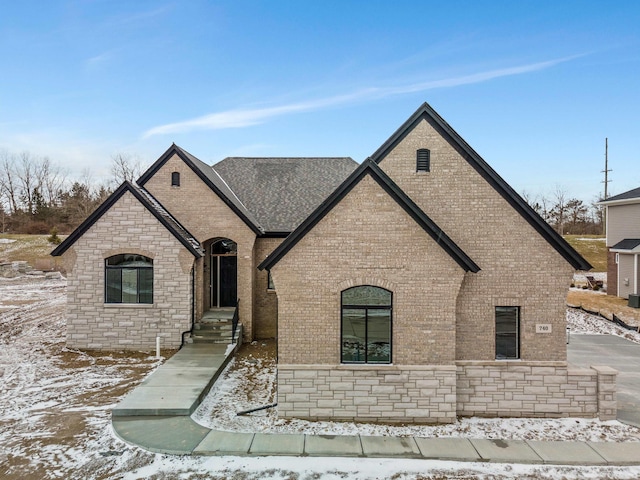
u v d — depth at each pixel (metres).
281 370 10.65
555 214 88.38
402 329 10.60
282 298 10.66
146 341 16.36
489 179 11.44
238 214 18.08
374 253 10.62
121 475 8.05
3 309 23.31
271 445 9.20
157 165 18.19
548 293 11.17
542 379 10.99
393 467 8.57
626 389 13.34
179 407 10.47
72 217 73.88
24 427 9.86
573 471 8.55
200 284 17.45
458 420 10.78
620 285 30.72
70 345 16.36
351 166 23.58
